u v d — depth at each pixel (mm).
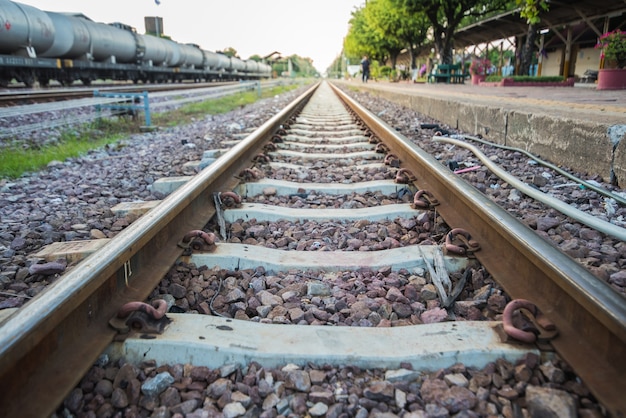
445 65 25094
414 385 1769
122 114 11742
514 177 4395
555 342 1845
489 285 2461
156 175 5543
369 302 2383
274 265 2799
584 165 4707
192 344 1896
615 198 3822
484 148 6426
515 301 1983
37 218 3959
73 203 4484
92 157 7148
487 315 2285
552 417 1548
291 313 2289
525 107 6766
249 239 3287
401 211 3643
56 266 2789
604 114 5406
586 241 3029
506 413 1631
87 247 3148
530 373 1753
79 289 1836
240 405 1673
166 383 1772
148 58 25000
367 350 1902
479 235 2926
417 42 35812
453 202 3486
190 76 33500
